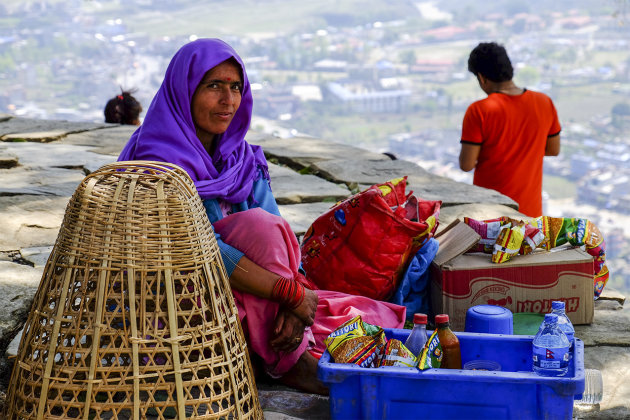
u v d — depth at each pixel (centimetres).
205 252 229
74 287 220
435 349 252
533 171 516
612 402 274
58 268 229
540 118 505
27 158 603
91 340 229
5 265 354
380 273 323
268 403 266
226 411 226
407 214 344
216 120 287
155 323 218
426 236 330
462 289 323
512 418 237
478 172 529
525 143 508
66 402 215
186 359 220
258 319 268
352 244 323
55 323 216
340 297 310
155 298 219
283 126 4750
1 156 585
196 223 228
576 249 345
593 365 301
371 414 245
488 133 507
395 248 322
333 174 597
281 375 278
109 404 214
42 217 441
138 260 217
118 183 224
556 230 344
